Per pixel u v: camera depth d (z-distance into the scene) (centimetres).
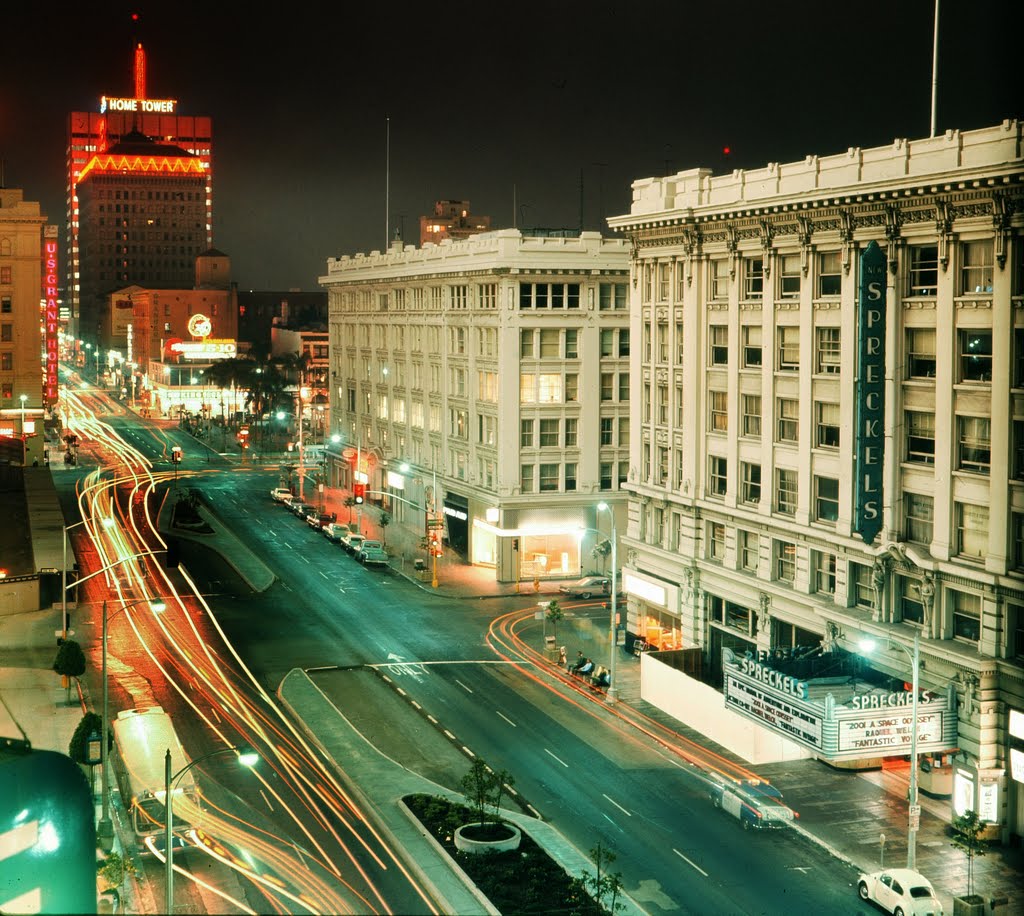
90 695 6775
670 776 5734
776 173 6284
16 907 2280
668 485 7406
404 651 7838
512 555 9838
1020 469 4956
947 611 5366
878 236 5591
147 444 19412
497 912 4138
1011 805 5078
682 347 7238
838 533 5922
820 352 6075
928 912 4191
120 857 4331
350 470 14425
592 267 9731
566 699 6906
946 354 5256
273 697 6831
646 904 4362
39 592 8788
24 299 14925
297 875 4512
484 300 10131
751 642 6706
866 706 5269
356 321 13875
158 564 10281
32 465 15250
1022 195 4812
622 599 9275
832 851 4884
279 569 10281
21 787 2347
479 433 10381
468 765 5809
